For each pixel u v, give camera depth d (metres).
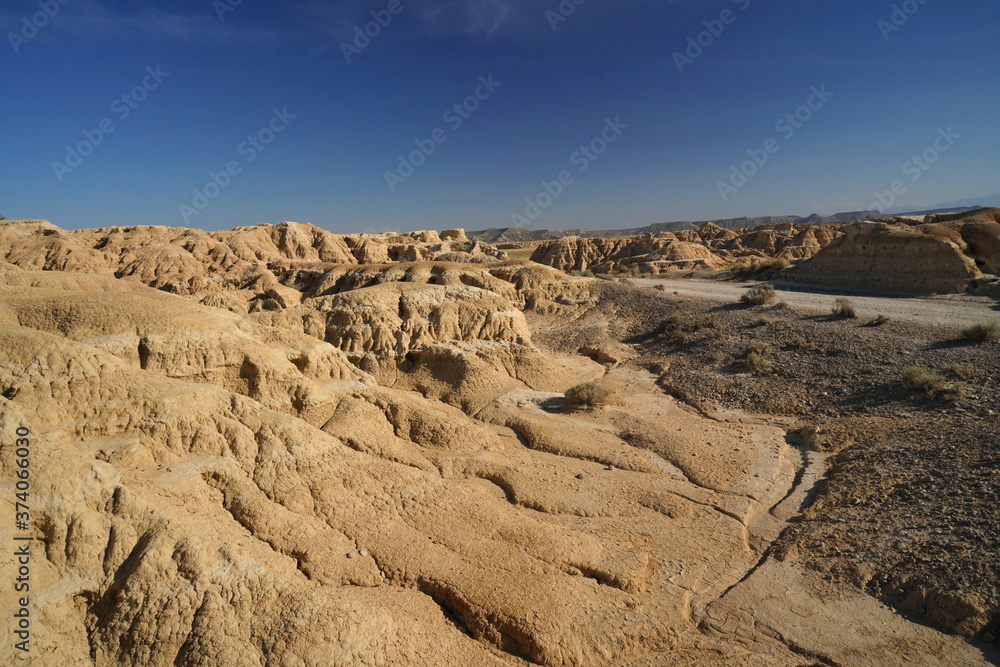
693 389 26.69
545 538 12.39
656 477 17.06
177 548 8.90
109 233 63.41
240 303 32.19
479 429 17.91
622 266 83.12
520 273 47.69
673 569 12.48
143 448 11.00
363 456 13.91
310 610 8.61
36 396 10.63
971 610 10.15
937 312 32.25
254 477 11.88
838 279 46.28
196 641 7.98
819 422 20.88
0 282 16.16
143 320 14.43
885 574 11.62
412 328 25.62
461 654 9.28
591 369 31.64
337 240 66.62
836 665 9.62
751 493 16.08
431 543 11.72
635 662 9.62
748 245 98.00
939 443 16.23
